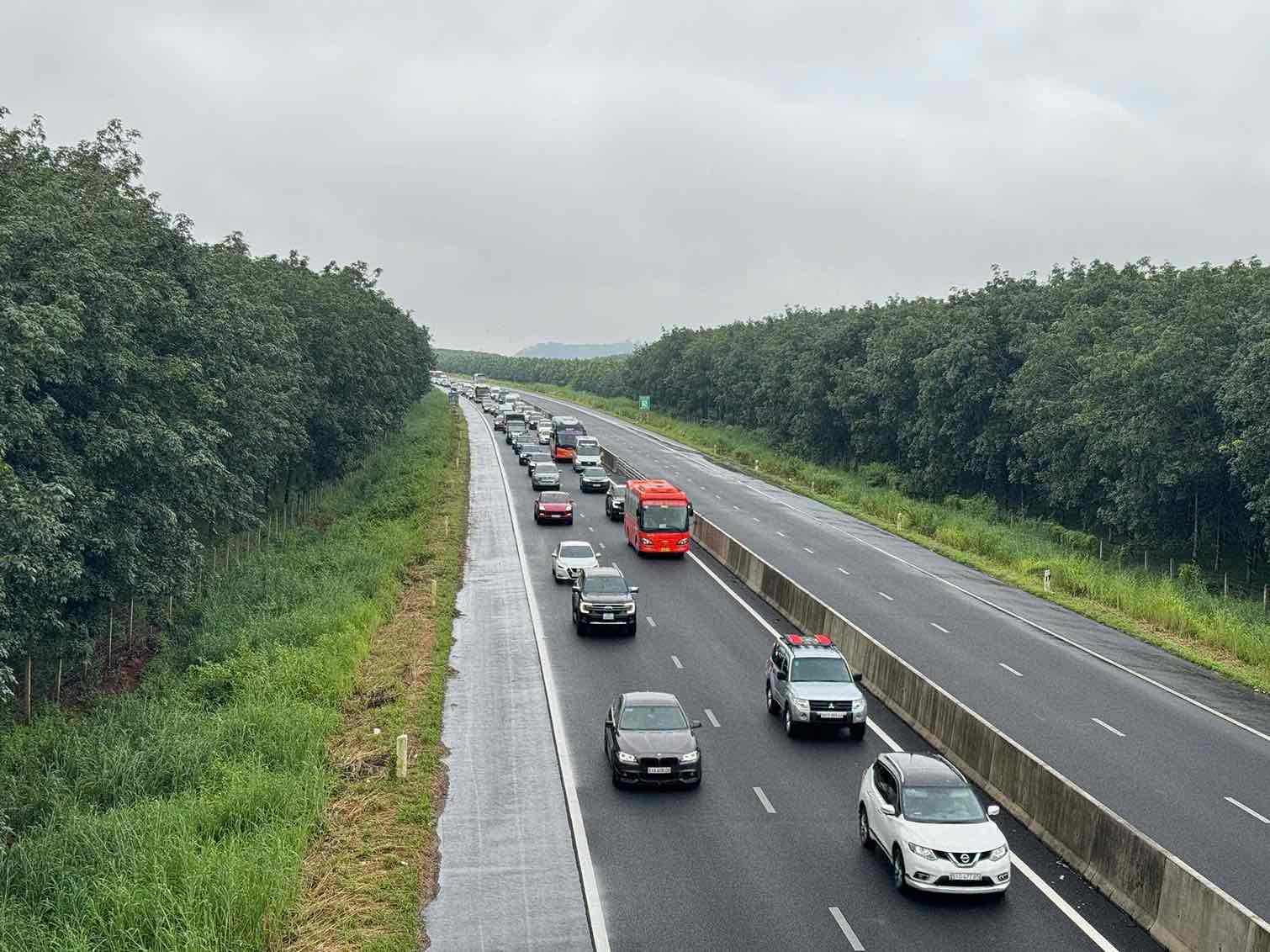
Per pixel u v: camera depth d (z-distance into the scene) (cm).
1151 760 2423
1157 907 1627
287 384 4850
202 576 3900
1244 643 3500
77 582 2709
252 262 5806
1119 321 6288
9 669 2167
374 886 1748
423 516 5812
